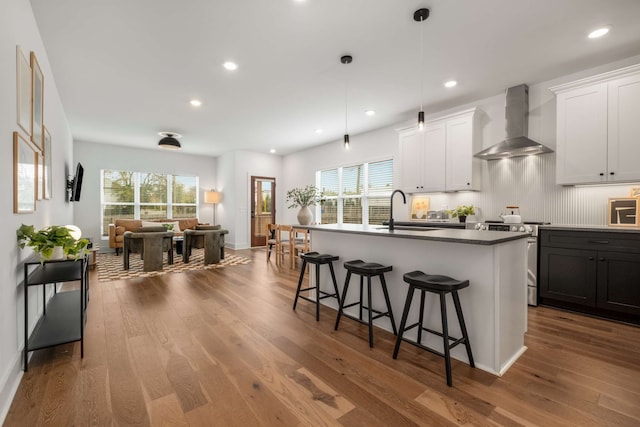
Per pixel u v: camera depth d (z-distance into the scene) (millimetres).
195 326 2633
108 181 7062
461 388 1718
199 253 7090
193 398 1631
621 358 2070
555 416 1482
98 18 2385
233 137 6281
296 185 7844
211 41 2717
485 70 3299
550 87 3324
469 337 2004
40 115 2584
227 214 7945
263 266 5352
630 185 3090
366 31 2574
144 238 4871
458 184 4129
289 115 4816
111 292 3686
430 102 4254
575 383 1769
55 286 3377
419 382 1781
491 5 2240
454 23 2457
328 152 6805
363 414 1503
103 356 2090
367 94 3957
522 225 3312
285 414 1506
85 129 5645
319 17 2385
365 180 5949
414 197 4996
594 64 3170
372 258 2686
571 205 3451
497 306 1874
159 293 3654
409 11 2314
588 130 3070
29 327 2195
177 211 8008
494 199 4074
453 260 2092
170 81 3543
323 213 7043
